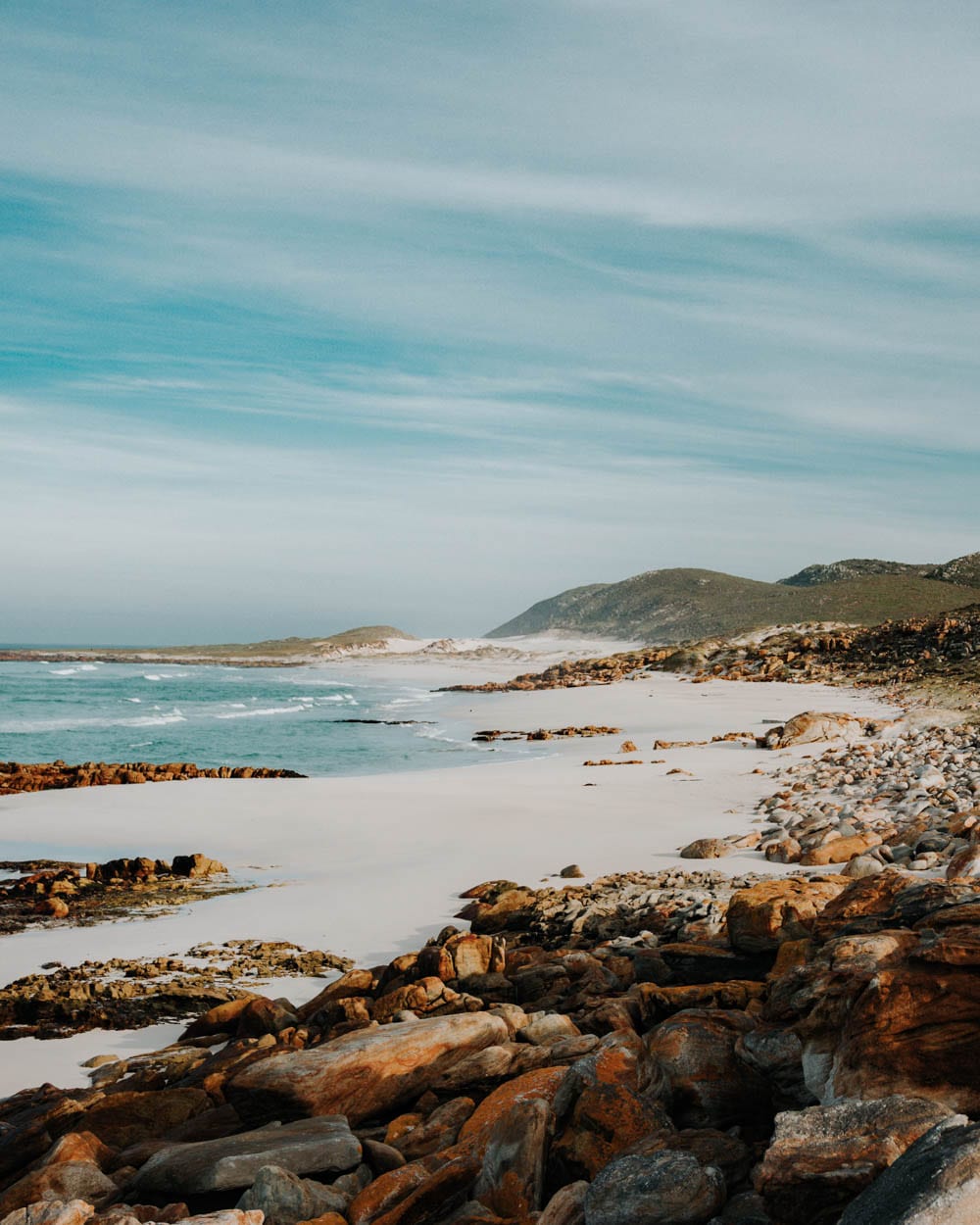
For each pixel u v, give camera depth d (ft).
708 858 60.39
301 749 170.40
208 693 361.51
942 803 70.08
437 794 94.48
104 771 123.44
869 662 245.86
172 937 51.37
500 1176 19.80
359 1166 22.57
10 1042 38.52
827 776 93.71
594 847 68.03
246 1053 32.71
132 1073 34.19
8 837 81.25
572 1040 26.55
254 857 72.08
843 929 27.12
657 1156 17.38
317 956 46.60
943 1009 19.22
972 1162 12.39
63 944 50.98
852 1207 13.26
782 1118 16.61
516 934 47.24
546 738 170.71
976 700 162.91
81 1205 19.56
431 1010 35.01
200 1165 21.89
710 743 142.92
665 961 36.63
